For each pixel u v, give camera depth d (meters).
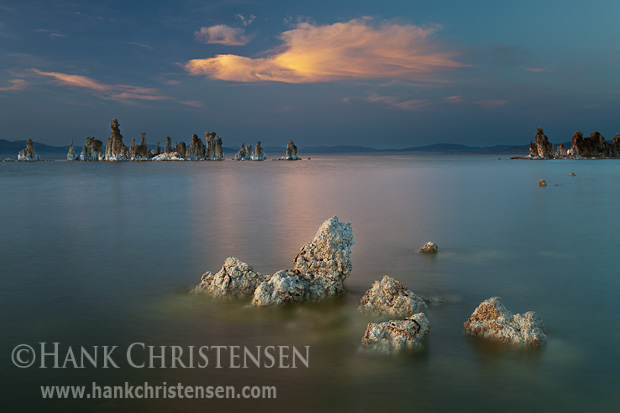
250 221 34.47
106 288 17.77
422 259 22.50
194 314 15.03
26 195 56.34
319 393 10.29
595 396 10.20
